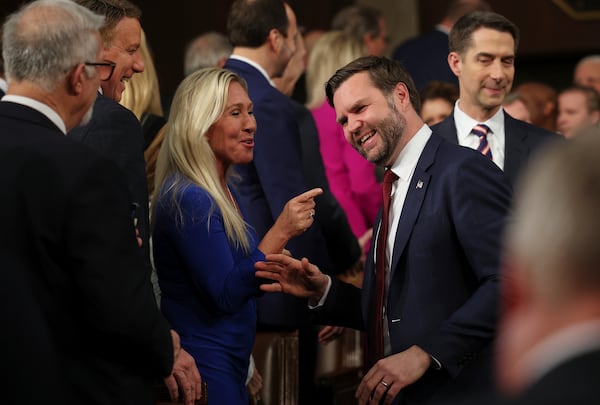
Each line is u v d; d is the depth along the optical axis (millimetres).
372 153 7625
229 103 7984
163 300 7930
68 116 6312
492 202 7223
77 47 6195
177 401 7363
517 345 2789
